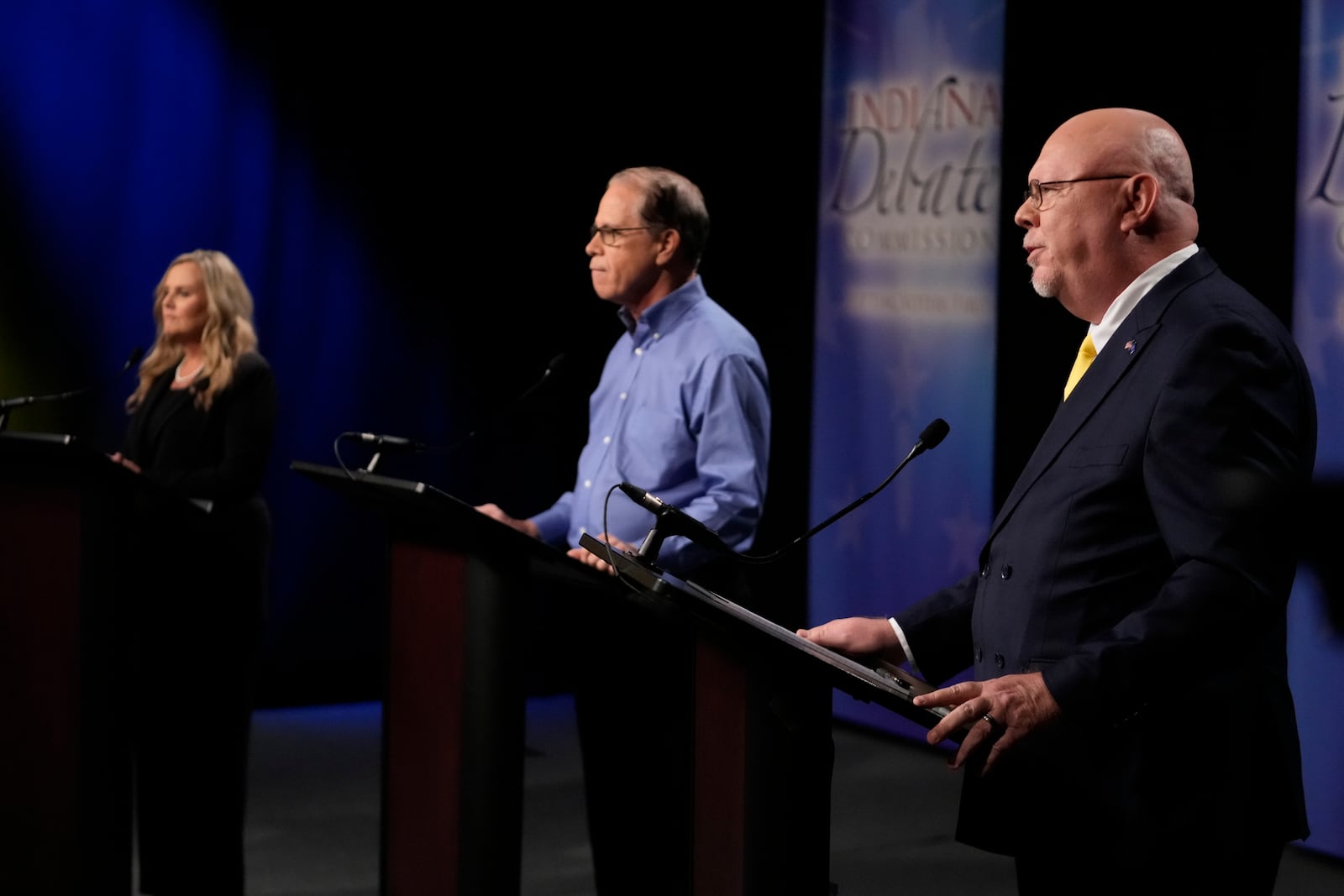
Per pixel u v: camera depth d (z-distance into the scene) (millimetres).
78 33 5746
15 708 2867
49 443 2646
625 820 2920
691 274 3334
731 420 3172
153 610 3533
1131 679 1842
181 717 3549
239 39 5984
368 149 6215
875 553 5590
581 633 2949
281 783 5020
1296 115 4121
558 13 6375
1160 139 2123
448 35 6277
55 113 5723
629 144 6355
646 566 1844
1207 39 4379
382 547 6406
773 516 6055
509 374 6477
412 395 6363
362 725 5953
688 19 6176
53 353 5746
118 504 2814
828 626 2330
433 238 6344
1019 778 2020
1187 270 2082
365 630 6387
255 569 3693
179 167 5918
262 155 6043
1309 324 4070
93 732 2820
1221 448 1904
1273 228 4191
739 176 6105
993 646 2096
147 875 3580
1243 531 1876
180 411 3811
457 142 6332
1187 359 1958
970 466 5219
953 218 5242
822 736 1855
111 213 5816
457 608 2240
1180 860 1915
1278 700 1992
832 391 5762
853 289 5664
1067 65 4836
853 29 5609
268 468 6168
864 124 5594
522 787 2217
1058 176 2141
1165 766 1934
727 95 6109
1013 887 3982
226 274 3977
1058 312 4891
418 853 2361
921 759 5410
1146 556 1987
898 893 3924
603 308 6508
